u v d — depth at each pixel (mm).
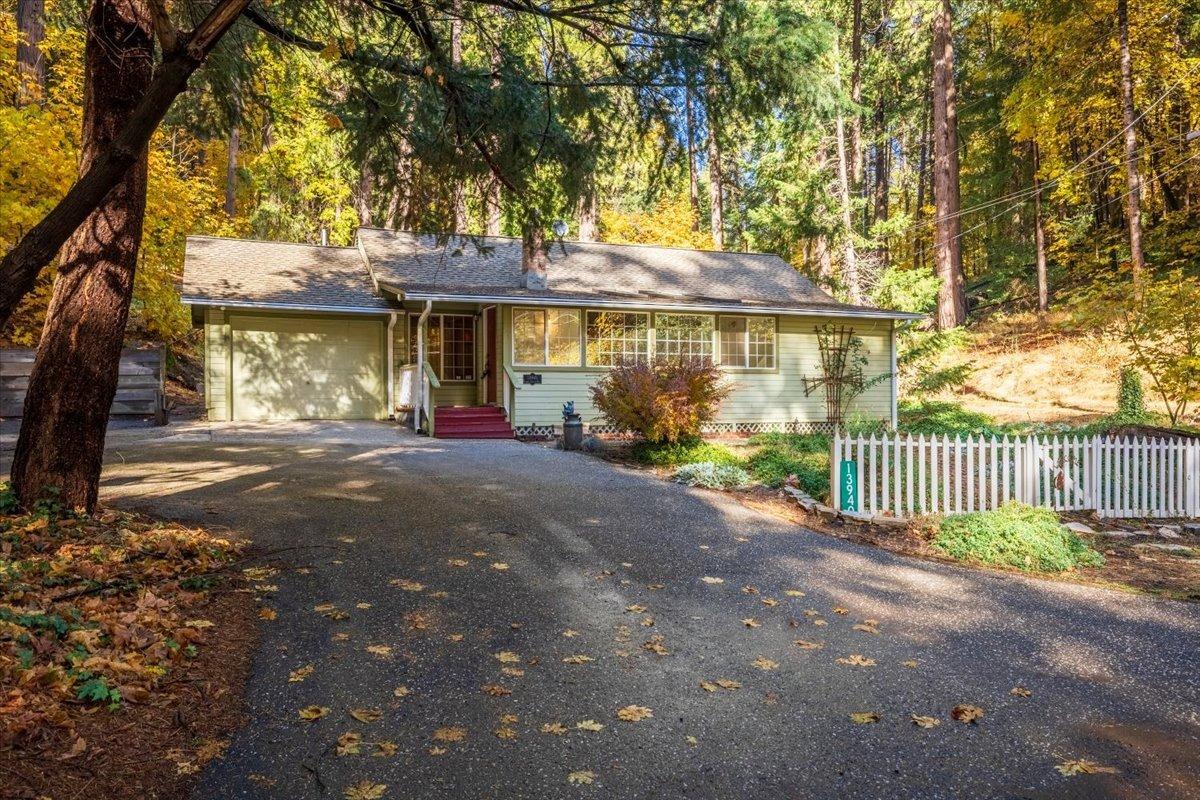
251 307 15531
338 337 16891
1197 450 9328
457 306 16734
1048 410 18531
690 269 19641
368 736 3141
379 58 6332
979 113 29516
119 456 9445
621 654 4168
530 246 7652
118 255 5531
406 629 4324
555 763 3000
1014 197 28859
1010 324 26016
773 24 5816
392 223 7375
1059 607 5332
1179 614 5250
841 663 4164
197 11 5688
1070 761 3148
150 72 5391
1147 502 9125
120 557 4707
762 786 2898
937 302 25031
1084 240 25875
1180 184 23172
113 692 3158
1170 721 3557
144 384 14320
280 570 5125
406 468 9352
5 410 11914
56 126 13375
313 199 27062
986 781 2984
